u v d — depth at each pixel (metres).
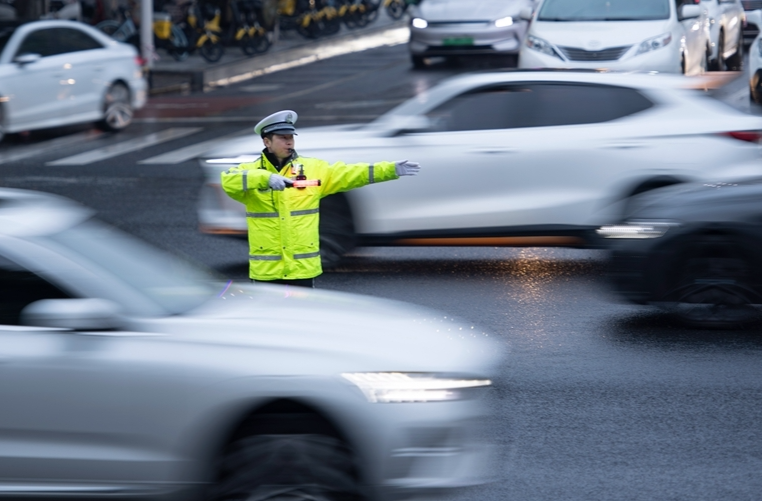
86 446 8.35
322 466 8.26
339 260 19.69
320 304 9.66
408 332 9.04
